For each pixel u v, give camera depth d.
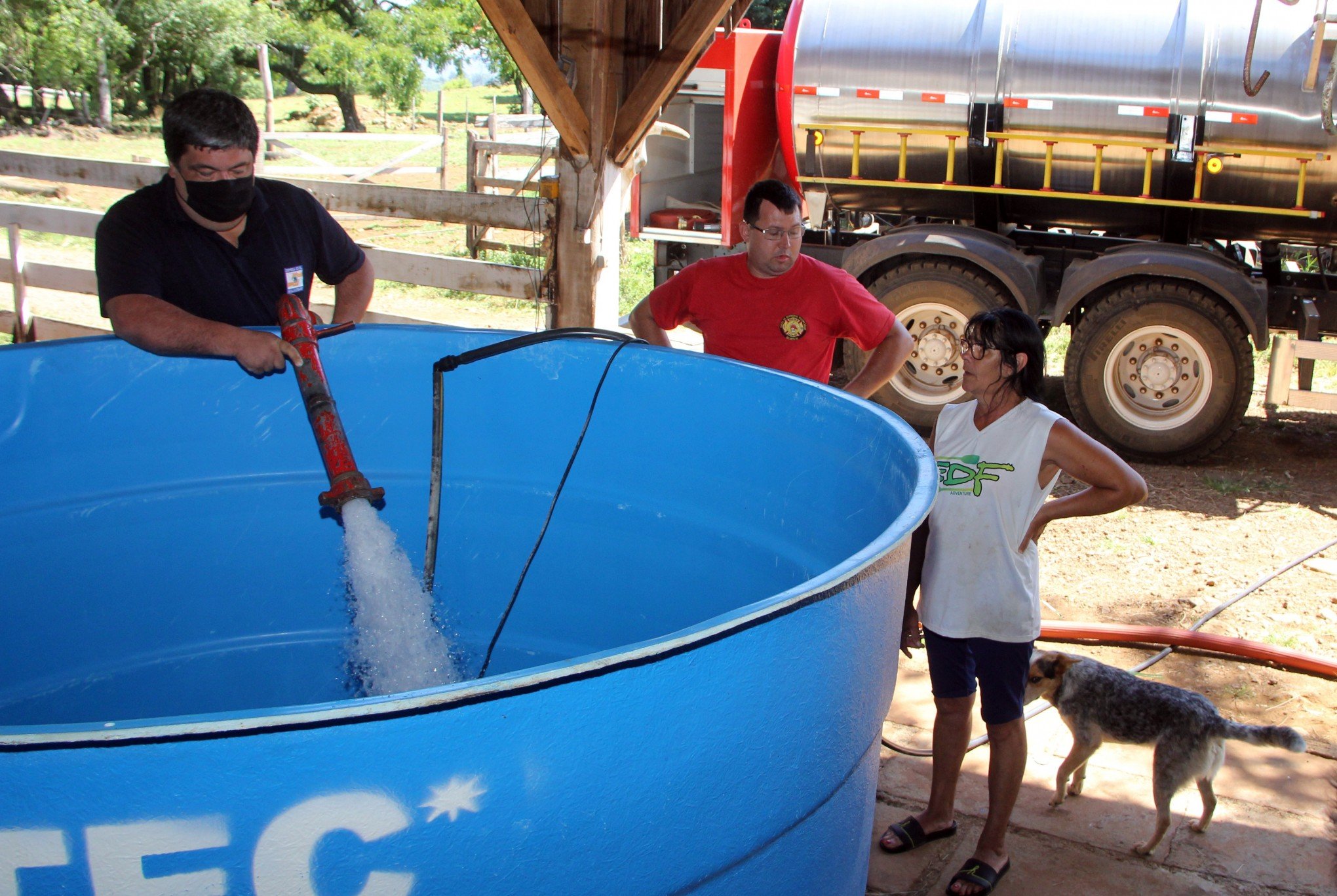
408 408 2.91
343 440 2.63
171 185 2.71
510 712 1.19
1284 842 3.09
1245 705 3.88
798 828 1.57
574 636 2.91
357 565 2.58
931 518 2.83
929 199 7.44
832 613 1.46
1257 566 5.22
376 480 2.95
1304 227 6.54
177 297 2.78
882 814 3.23
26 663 2.58
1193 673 4.11
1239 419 6.60
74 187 16.72
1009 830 3.14
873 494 2.11
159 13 31.94
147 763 1.11
